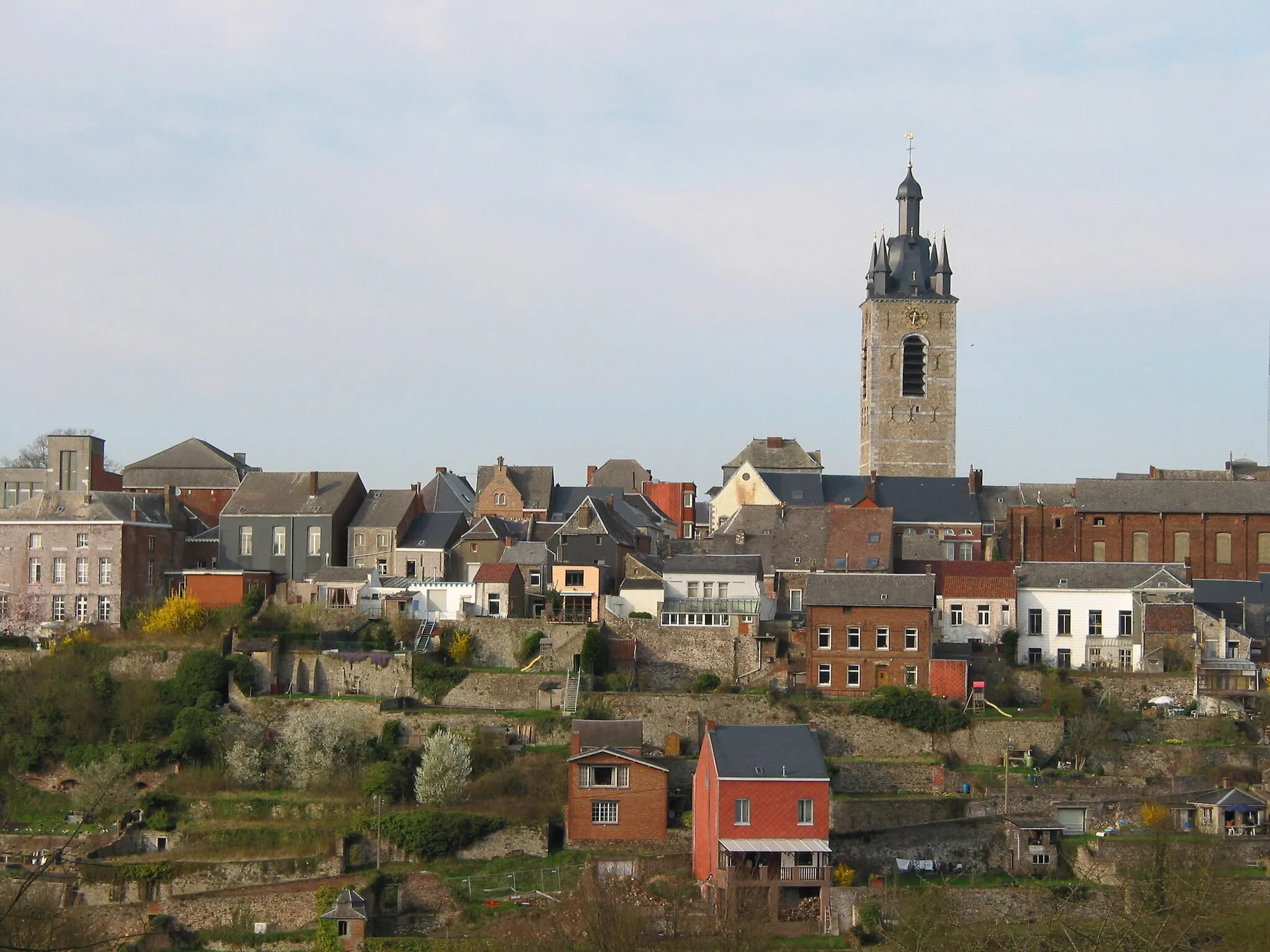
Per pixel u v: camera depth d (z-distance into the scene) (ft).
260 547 489.67
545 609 447.83
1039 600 437.17
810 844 321.11
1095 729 382.01
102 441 480.23
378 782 361.30
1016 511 516.73
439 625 424.46
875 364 618.44
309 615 426.51
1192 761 377.71
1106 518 513.86
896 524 533.96
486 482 551.59
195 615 423.23
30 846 350.64
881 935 303.89
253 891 326.03
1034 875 335.47
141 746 379.96
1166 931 257.14
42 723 386.73
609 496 541.34
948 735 384.27
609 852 345.72
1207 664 413.59
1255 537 511.40
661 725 387.55
